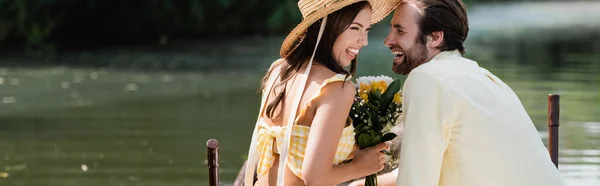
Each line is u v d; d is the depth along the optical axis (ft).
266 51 58.08
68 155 27.02
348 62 11.60
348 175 11.53
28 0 61.21
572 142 27.76
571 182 22.99
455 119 11.39
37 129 30.96
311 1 11.45
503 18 92.17
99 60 52.90
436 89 11.36
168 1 68.64
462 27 11.75
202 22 71.20
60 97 38.22
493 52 56.34
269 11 72.18
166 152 27.30
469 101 11.32
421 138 11.33
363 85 12.10
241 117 33.04
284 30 73.20
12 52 57.82
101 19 68.85
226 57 54.39
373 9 11.84
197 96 38.40
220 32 72.49
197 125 31.40
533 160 11.47
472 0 110.32
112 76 45.47
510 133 11.39
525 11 103.40
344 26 11.34
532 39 66.69
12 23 60.39
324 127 11.12
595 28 77.92
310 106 11.28
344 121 11.26
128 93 39.37
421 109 11.35
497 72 45.60
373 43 61.36
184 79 44.21
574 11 104.32
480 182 11.44
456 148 11.48
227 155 26.63
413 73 11.53
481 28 78.38
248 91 39.93
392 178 13.28
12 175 24.71
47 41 63.41
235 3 71.36
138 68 48.83
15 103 36.63
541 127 29.99
